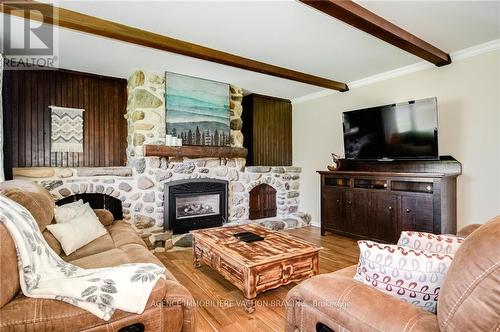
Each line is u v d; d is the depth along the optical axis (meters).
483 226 0.87
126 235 2.54
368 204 3.65
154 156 3.65
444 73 3.30
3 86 2.99
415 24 2.51
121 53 3.12
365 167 4.17
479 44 2.95
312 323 1.18
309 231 4.55
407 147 3.40
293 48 3.04
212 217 4.18
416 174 3.14
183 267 2.95
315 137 5.00
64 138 3.62
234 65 3.30
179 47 2.81
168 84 3.79
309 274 2.29
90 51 3.06
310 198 5.11
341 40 2.84
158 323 1.25
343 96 4.50
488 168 2.96
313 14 2.33
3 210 1.25
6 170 2.92
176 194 3.86
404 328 0.89
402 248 1.15
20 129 3.35
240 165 4.52
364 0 2.12
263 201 4.96
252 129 5.02
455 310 0.79
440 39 2.83
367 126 3.83
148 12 2.29
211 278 2.68
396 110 3.48
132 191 3.57
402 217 3.29
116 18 2.38
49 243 1.92
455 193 3.20
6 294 1.06
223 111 4.28
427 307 1.07
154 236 3.50
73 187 3.24
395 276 1.11
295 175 5.26
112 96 3.97
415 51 2.88
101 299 1.14
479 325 0.73
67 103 3.65
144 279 1.27
